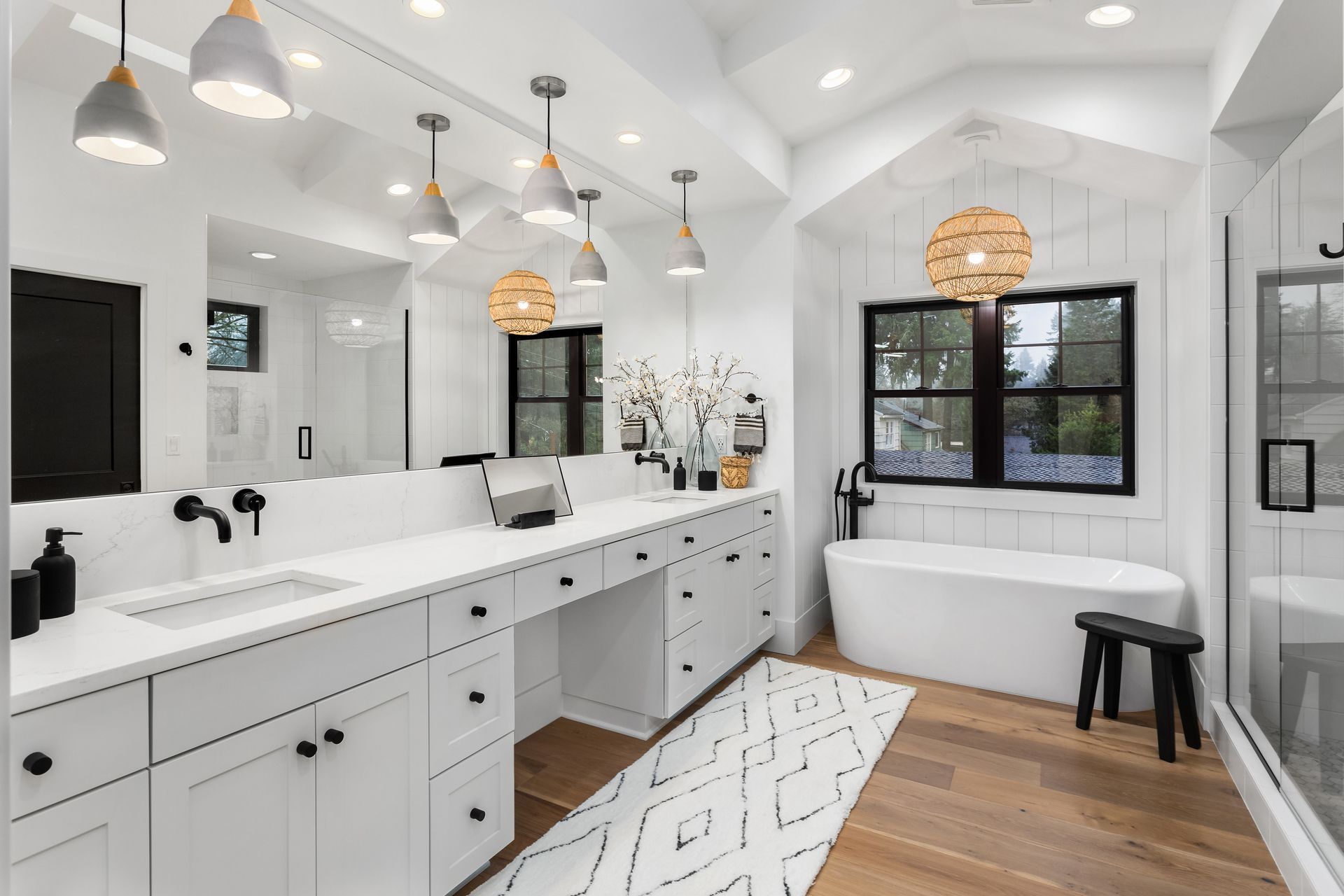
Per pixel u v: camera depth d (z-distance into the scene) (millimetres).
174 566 1552
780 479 3559
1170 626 2766
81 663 1025
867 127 3268
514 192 2607
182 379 1562
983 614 3018
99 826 1000
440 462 2271
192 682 1111
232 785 1174
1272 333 2100
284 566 1749
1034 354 3766
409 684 1511
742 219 3611
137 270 1479
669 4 2348
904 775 2305
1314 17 1860
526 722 2617
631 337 3350
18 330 1300
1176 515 3281
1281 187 2010
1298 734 1858
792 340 3496
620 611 2650
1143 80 2736
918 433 4059
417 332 2193
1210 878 1775
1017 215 3662
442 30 1869
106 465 1433
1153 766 2357
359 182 2010
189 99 1575
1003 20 2590
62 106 1352
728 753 2428
